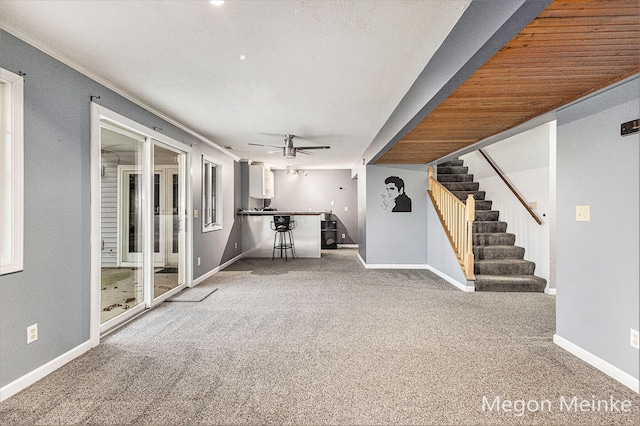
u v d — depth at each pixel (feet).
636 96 7.31
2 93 7.14
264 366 8.48
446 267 18.81
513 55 6.45
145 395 7.16
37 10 6.73
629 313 7.46
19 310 7.38
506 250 17.84
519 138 18.24
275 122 15.53
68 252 8.80
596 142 8.34
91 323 9.60
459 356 9.05
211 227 20.07
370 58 9.04
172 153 15.60
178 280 16.33
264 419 6.37
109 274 11.87
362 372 8.18
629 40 5.88
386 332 10.81
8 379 7.13
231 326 11.39
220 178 22.04
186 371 8.21
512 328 11.16
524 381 7.74
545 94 8.48
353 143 20.63
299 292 16.03
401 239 22.29
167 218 15.12
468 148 16.19
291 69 9.71
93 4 6.57
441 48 8.26
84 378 7.88
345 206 34.47
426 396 7.14
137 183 12.96
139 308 12.92
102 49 8.40
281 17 7.09
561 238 9.57
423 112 10.25
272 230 27.71
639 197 7.22
